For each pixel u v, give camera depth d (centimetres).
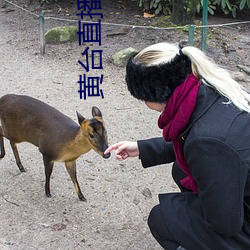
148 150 264
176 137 208
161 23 693
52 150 318
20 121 338
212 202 195
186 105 196
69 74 577
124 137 431
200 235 221
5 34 707
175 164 271
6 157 394
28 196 343
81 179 365
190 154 196
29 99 344
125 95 523
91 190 352
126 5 812
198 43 636
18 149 406
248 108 197
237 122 193
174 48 203
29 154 399
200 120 196
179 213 229
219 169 189
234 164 189
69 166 327
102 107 493
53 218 320
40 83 551
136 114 477
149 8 754
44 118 325
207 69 196
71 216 322
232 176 189
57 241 299
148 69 197
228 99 199
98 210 329
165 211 233
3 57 625
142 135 437
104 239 302
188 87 196
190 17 682
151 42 654
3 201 337
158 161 268
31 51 644
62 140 311
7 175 368
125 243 298
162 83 196
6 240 298
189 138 196
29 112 333
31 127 331
